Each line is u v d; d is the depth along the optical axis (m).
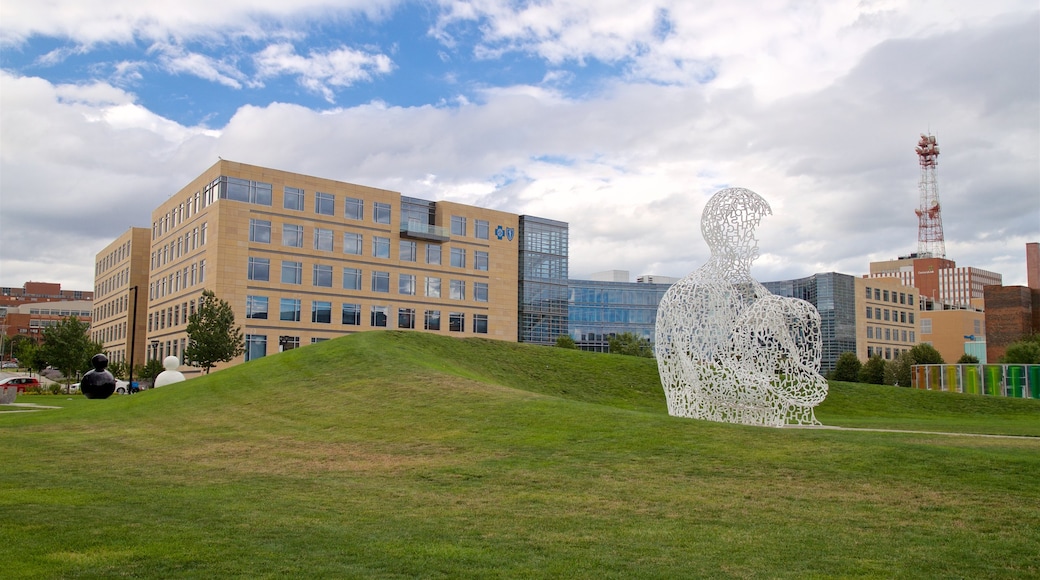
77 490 11.88
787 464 13.07
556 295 89.25
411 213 77.44
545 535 9.15
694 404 20.38
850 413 31.53
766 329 20.17
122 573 7.21
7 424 22.34
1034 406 33.22
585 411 18.17
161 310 74.50
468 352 35.31
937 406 33.28
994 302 96.62
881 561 8.10
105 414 24.12
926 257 155.25
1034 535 9.08
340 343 32.22
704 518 10.07
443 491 12.02
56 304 179.75
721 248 20.72
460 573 7.49
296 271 67.25
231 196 63.62
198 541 8.48
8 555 7.71
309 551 8.19
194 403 24.73
